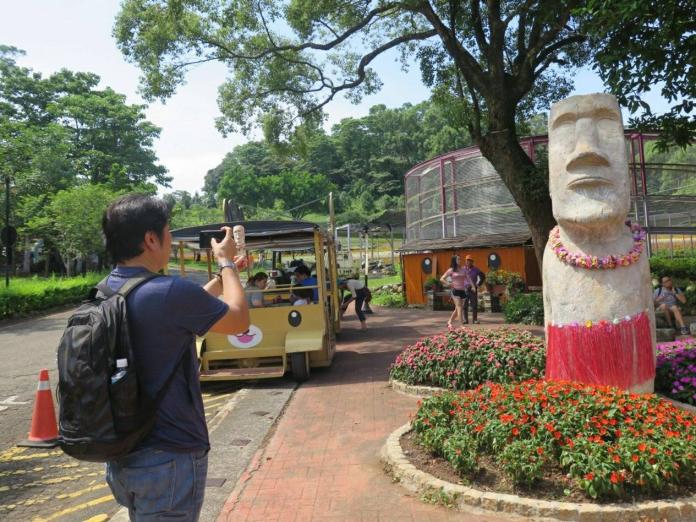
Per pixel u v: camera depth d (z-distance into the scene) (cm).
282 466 506
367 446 543
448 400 516
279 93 1711
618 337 511
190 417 225
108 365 203
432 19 1275
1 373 1077
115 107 5206
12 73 4838
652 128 997
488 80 1260
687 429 421
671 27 797
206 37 1499
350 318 1838
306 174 8712
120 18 1457
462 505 394
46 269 3531
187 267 1374
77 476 539
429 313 1880
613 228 527
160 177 5628
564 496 379
